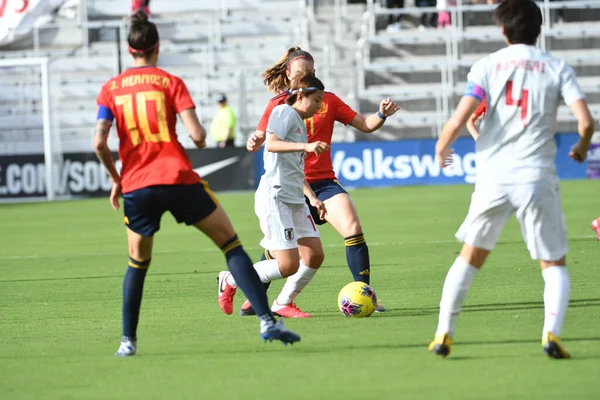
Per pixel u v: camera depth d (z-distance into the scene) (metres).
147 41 21.12
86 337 24.62
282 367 19.95
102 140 20.81
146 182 20.64
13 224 65.75
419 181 87.62
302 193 25.75
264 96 98.75
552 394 16.88
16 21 104.12
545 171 19.58
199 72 102.25
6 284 36.88
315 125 27.94
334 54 99.44
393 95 96.00
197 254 45.12
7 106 101.06
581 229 48.75
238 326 25.48
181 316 27.61
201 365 20.47
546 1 97.06
